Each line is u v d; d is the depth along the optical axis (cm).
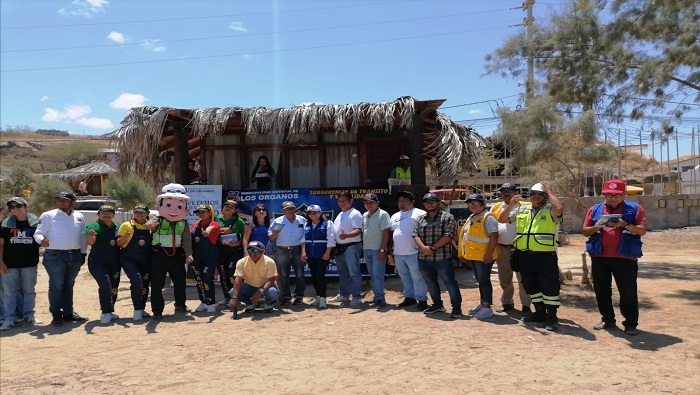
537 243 682
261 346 645
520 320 738
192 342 673
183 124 1140
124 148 1087
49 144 6450
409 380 511
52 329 764
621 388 474
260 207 926
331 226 859
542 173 1067
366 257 873
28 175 2791
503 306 789
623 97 1159
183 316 823
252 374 546
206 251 850
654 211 2294
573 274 1141
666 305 820
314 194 1107
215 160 1243
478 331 682
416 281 815
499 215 748
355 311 825
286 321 771
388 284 1052
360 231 862
